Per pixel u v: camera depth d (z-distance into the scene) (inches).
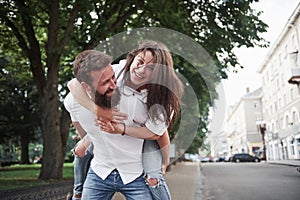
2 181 469.4
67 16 528.1
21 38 559.5
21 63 731.4
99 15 465.7
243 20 503.8
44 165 520.7
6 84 1146.0
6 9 484.7
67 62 575.8
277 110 2046.0
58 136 526.9
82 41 462.9
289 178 722.2
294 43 1633.9
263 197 416.5
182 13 504.7
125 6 483.8
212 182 645.9
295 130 1716.3
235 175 849.5
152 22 517.3
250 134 2824.8
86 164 122.0
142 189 97.6
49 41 501.7
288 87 1771.7
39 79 558.6
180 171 934.4
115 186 98.5
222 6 503.2
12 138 1444.4
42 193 256.2
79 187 125.7
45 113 526.3
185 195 400.5
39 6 507.2
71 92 89.4
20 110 1302.9
